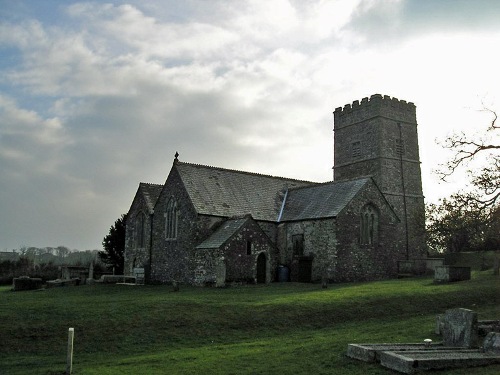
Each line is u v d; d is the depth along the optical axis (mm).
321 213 42938
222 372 15633
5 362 18562
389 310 25719
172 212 46312
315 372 14945
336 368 15156
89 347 20594
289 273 43688
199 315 24547
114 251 66000
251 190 49250
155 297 30656
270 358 17062
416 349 15742
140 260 51062
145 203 51812
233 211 45000
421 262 44781
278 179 53500
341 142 62750
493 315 23000
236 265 39344
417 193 59344
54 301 29234
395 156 58344
